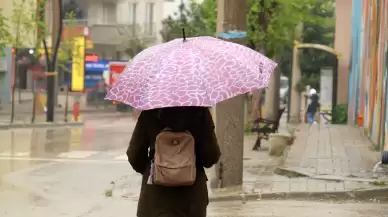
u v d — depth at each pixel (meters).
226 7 10.91
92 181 13.70
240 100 11.14
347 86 36.81
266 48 24.81
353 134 22.81
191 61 4.66
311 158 15.16
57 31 36.81
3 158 18.19
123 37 67.06
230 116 11.10
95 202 10.98
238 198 10.58
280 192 10.77
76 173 15.03
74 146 22.23
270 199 10.69
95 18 69.50
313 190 10.80
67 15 47.09
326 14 38.94
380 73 17.97
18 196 11.66
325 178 11.93
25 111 44.56
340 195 10.59
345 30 37.00
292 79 39.72
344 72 37.09
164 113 4.70
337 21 37.00
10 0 42.09
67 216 9.62
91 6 69.44
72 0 68.94
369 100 21.66
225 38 10.88
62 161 17.59
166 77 4.57
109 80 55.88
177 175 4.52
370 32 22.47
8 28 37.88
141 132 4.84
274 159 17.12
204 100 4.43
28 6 41.38
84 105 53.78
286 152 16.73
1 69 46.56
